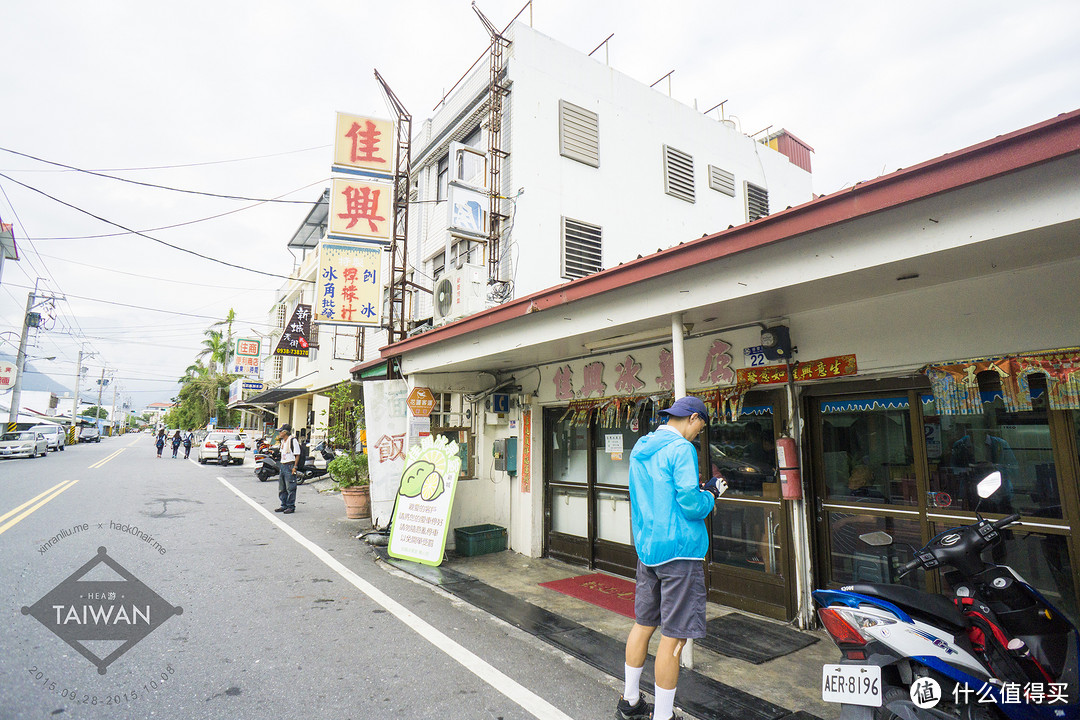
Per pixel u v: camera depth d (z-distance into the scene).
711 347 4.99
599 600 5.11
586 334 4.73
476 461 7.84
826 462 4.45
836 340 4.14
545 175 9.95
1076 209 2.26
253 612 4.48
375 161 9.45
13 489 11.37
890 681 2.55
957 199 2.60
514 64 9.91
